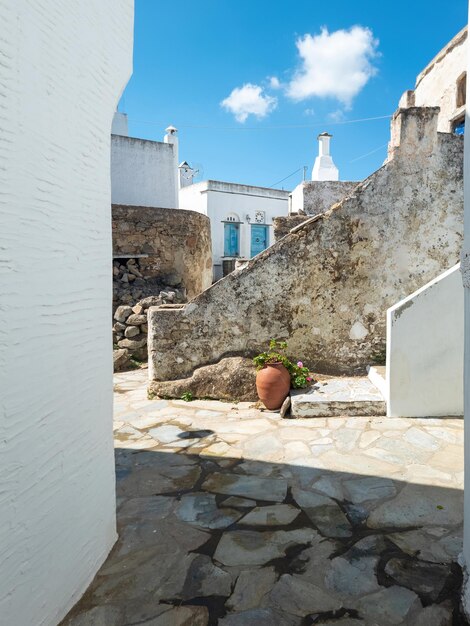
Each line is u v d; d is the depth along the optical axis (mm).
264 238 21891
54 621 1913
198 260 12422
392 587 2221
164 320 5992
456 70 8047
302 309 5898
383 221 5812
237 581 2287
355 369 5938
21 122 1588
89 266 2186
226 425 4852
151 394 6047
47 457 1815
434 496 3131
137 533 2760
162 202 14195
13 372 1574
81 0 2002
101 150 2309
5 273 1519
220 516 2961
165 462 3912
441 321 4695
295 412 4984
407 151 5746
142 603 2127
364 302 5883
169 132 17219
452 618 2004
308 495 3219
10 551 1583
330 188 11969
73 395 2035
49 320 1813
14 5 1525
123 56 2480
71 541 2053
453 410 4797
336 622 2004
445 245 5848
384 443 4109
